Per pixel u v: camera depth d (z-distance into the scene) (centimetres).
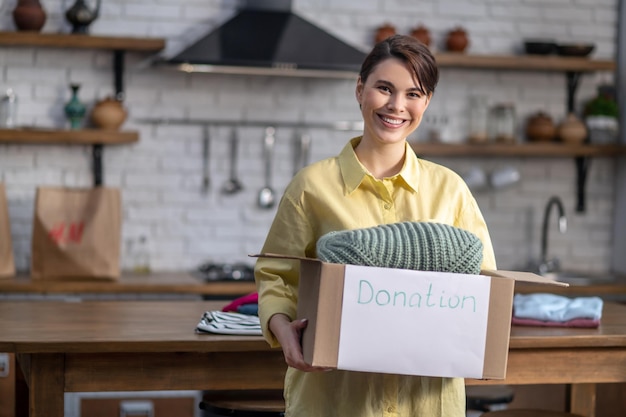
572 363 296
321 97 561
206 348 273
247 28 512
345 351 188
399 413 208
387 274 189
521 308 312
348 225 214
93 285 481
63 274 490
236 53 494
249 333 282
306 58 499
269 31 512
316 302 189
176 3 543
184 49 501
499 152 556
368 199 216
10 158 529
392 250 191
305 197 217
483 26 577
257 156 555
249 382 286
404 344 190
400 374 197
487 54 578
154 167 544
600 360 298
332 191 216
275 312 210
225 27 510
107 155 539
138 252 543
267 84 554
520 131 587
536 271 570
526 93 586
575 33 590
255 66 490
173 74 543
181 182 548
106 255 493
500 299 193
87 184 537
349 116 564
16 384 345
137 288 483
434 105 575
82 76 533
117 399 457
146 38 514
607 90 584
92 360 274
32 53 528
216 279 502
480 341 192
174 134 546
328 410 210
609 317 332
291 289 217
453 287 191
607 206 600
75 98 516
